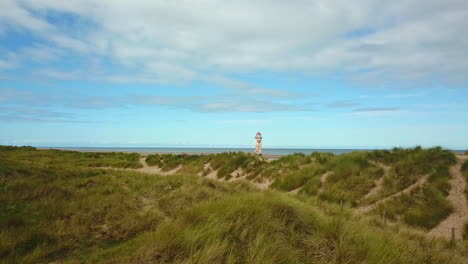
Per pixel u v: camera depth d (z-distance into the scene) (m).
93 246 6.25
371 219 10.27
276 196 7.62
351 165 16.00
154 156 34.47
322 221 6.62
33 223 7.21
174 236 5.38
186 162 28.02
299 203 7.41
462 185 12.17
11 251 5.68
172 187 12.62
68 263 5.31
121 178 14.55
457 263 6.02
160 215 8.38
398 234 8.20
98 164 29.59
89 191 10.77
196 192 10.79
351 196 13.59
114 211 8.50
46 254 5.70
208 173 24.06
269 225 5.68
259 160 22.84
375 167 15.30
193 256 4.63
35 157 27.95
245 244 5.18
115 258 5.18
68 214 8.15
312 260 4.94
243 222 5.71
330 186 14.97
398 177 13.78
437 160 14.05
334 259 4.88
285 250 4.98
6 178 10.30
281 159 21.78
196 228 5.53
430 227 10.34
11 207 8.14
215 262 4.48
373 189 13.79
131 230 7.16
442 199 11.32
